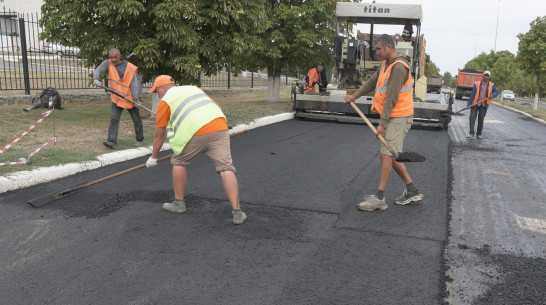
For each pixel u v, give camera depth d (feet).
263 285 9.24
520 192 17.35
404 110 14.02
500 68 138.21
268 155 23.08
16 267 9.80
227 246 11.20
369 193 16.34
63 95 38.27
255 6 31.99
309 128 34.71
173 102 12.64
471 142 31.37
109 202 14.43
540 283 9.65
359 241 11.70
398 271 10.02
